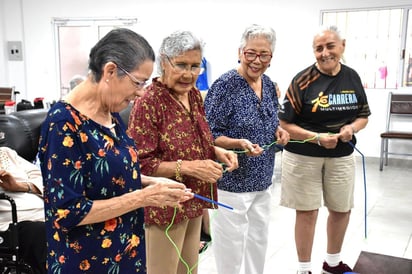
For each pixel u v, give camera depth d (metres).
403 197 4.22
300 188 2.35
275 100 2.13
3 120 2.79
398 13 5.71
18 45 8.35
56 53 8.23
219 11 6.80
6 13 8.30
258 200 2.09
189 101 1.64
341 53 2.19
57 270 1.11
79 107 1.09
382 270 2.59
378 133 5.99
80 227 1.09
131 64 1.05
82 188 1.06
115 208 1.08
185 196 1.20
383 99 5.93
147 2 7.32
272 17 6.46
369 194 4.32
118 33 1.07
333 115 2.27
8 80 8.53
